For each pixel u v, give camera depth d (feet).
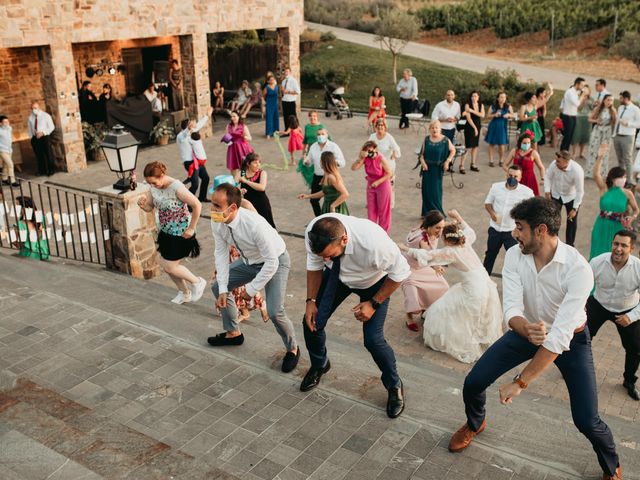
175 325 19.31
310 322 14.69
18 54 59.36
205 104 62.13
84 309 20.12
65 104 49.55
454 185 44.42
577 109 50.44
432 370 20.04
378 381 16.07
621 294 19.02
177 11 56.80
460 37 128.98
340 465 12.87
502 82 80.33
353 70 90.12
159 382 15.92
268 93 60.44
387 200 32.63
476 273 21.66
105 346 17.71
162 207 21.47
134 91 71.92
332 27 129.90
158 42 70.69
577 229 35.91
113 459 12.90
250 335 18.78
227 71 88.38
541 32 121.19
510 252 12.44
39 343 17.87
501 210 26.99
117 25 52.03
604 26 115.24
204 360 17.02
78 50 64.64
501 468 12.76
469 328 21.68
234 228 15.88
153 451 13.15
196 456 13.16
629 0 115.14
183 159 41.42
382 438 13.71
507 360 12.53
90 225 37.06
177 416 14.53
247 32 93.71
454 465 12.85
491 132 48.65
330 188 29.45
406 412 14.69
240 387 15.72
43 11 46.80
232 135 43.50
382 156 32.01
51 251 32.58
